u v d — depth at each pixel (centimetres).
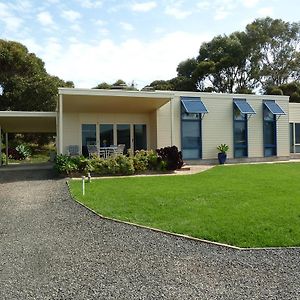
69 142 2166
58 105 1847
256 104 2352
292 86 4612
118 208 871
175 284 444
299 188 1120
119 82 5131
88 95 1705
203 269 493
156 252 568
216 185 1211
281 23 5219
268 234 633
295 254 548
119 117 2272
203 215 775
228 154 2272
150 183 1289
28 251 583
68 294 420
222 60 4900
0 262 532
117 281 456
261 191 1066
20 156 3216
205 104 2225
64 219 800
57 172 1567
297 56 5241
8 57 3894
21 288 438
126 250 581
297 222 704
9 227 741
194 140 2203
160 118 2150
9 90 3822
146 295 414
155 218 770
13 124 2356
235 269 491
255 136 2345
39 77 3838
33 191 1188
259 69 5238
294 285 436
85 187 1211
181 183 1280
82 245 612
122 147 1998
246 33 5212
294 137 2639
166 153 1731
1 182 1420
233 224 695
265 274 472
